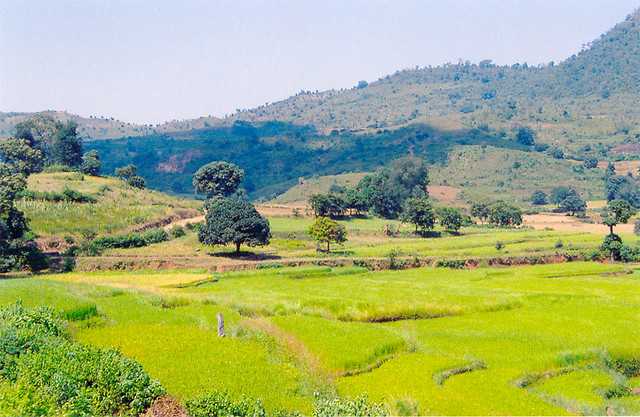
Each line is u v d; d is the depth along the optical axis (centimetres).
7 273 9712
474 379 4178
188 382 3638
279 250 13000
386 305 6391
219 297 6544
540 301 7156
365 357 4478
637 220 15175
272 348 4641
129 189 18262
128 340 4472
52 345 3625
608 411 3903
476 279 9688
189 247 12706
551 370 4569
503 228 17775
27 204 13300
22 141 18662
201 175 19112
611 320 6125
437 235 16075
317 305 6362
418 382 4044
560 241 13250
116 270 10400
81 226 12925
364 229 16362
